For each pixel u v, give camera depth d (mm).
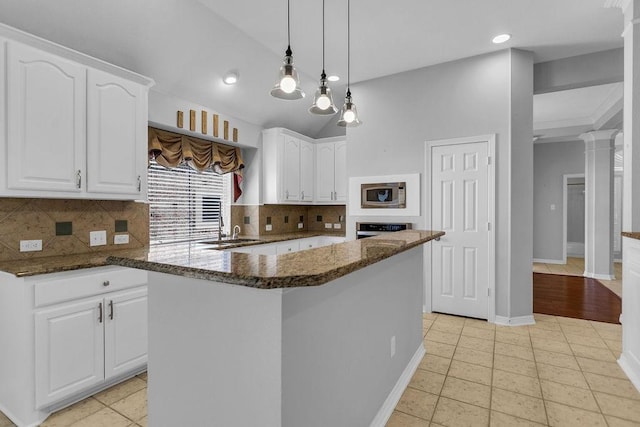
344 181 4945
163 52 2953
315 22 2975
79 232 2639
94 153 2389
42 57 2111
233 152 4395
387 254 1557
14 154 1999
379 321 1971
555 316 3826
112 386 2316
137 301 2406
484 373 2506
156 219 3578
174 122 3439
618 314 3910
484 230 3617
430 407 2090
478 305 3672
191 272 1141
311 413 1316
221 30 3055
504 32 3154
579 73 3619
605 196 5898
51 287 1968
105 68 2451
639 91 2523
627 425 1903
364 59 3699
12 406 1951
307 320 1286
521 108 3508
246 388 1226
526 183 3545
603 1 2680
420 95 3936
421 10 2803
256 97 4098
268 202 4629
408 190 3996
